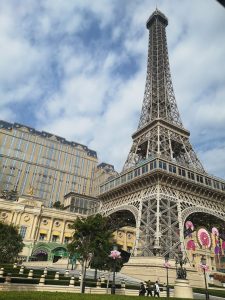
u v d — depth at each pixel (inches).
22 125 6638.8
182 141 3112.7
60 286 1349.7
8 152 6058.1
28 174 6127.0
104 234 1637.6
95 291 1435.8
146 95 3846.0
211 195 2726.4
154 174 2372.0
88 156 7253.9
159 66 4020.7
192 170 2674.7
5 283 1212.5
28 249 3447.3
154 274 1897.1
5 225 2413.9
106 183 3265.3
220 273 3710.6
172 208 2363.4
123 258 3420.3
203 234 2311.8
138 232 2269.9
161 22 4741.6
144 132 3253.0
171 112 3464.6
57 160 6658.5
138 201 2493.8
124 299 856.3
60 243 3582.7
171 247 2078.0
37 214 3796.8
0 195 4426.7
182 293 1443.2
